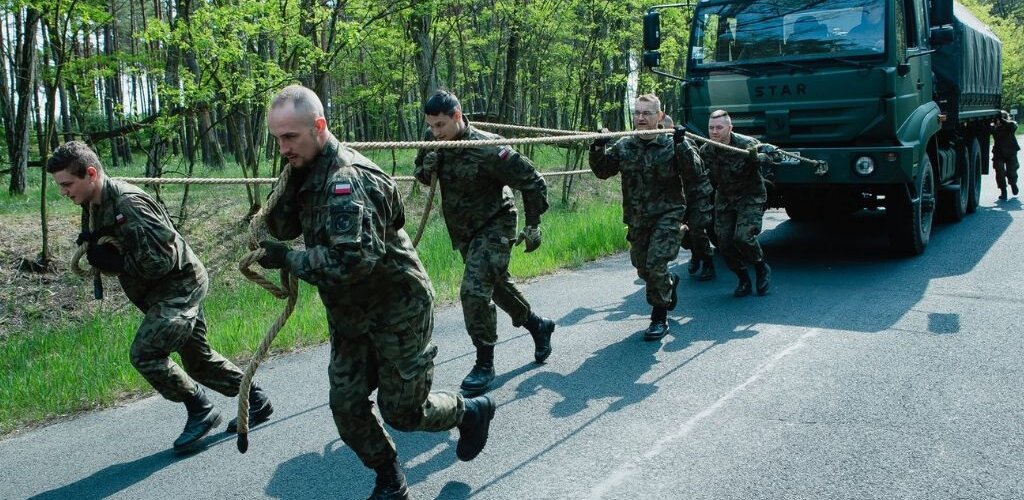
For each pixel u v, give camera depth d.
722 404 4.23
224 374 4.11
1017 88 38.41
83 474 3.76
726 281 7.50
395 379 2.96
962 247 8.66
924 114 8.25
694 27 8.40
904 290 6.73
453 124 4.42
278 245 2.65
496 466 3.60
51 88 9.51
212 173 15.94
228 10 9.16
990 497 3.13
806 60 7.79
